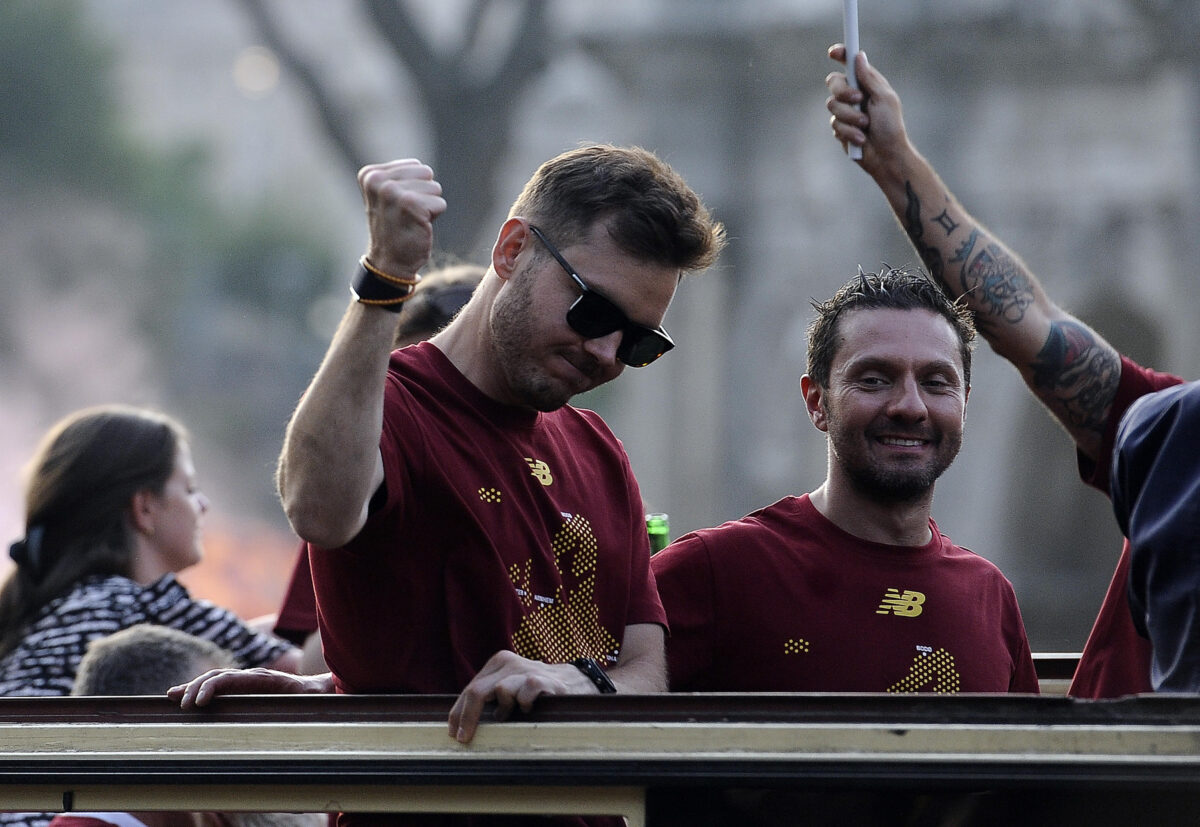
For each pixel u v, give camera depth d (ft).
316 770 27.40
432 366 33.06
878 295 38.22
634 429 328.90
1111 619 38.06
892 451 37.65
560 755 26.45
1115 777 24.53
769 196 313.32
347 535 28.84
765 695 25.94
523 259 31.94
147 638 39.91
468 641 31.42
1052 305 43.96
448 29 337.93
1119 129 307.58
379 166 28.30
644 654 35.19
